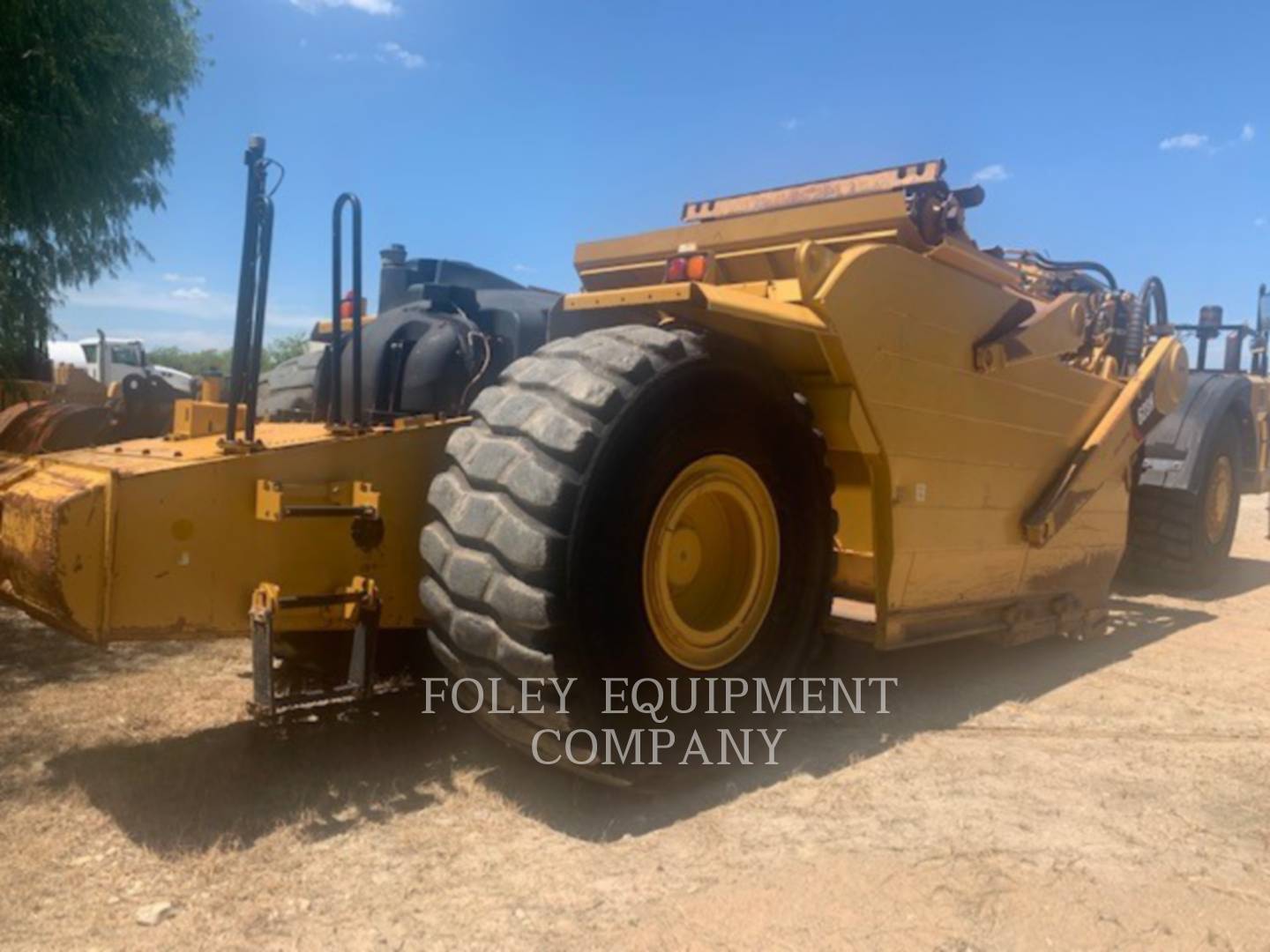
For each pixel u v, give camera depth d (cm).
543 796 330
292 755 359
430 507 333
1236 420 811
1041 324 461
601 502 304
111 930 248
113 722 389
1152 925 261
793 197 442
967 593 460
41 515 297
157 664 467
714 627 356
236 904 260
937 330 407
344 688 326
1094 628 568
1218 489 794
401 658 392
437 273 521
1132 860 298
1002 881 282
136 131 807
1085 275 650
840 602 443
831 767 368
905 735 406
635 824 314
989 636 492
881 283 377
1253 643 597
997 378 447
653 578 328
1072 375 499
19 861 280
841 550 423
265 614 304
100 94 768
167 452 339
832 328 360
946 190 400
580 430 300
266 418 530
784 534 373
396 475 353
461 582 309
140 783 332
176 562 307
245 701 415
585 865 286
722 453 345
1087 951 249
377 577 350
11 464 355
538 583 296
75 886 268
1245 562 956
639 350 321
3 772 339
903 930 255
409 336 434
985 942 251
